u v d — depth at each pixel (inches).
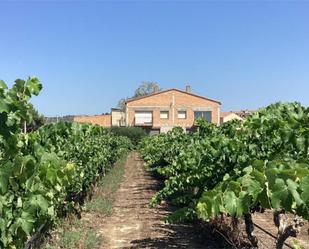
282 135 201.5
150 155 900.6
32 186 150.6
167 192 344.8
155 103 2341.3
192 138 514.9
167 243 333.7
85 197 484.1
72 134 232.8
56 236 322.3
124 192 614.2
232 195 116.5
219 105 2333.9
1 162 132.0
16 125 125.3
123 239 350.3
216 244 318.3
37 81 136.4
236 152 252.4
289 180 112.0
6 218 138.9
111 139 837.8
